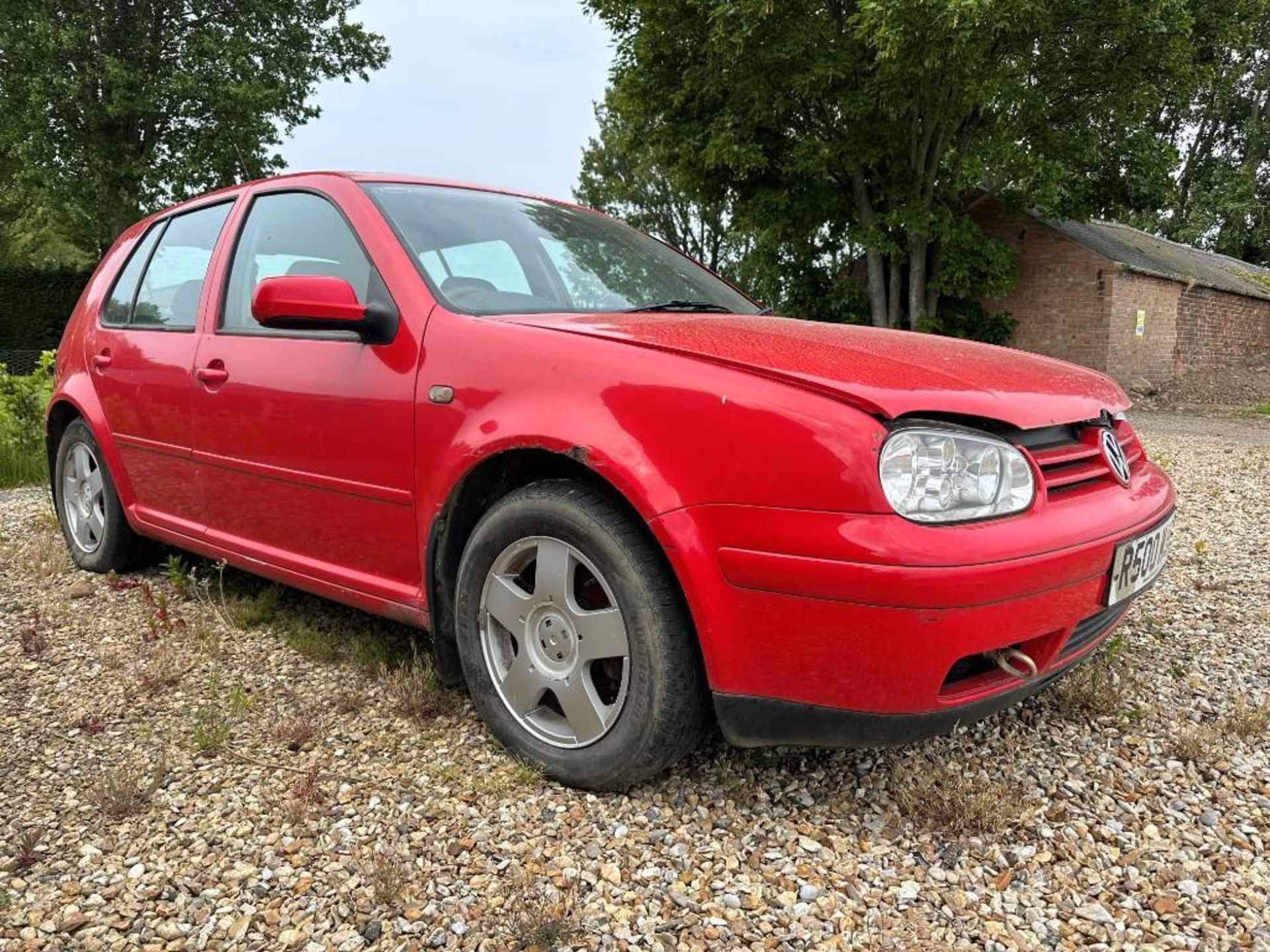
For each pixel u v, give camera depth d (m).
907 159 15.80
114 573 3.91
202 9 24.55
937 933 1.70
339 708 2.60
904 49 12.48
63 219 26.00
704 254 33.81
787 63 14.05
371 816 2.07
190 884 1.83
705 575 1.87
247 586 3.72
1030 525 1.86
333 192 2.86
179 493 3.34
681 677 1.97
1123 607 2.27
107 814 2.07
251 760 2.33
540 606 2.18
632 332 2.18
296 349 2.75
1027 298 18.97
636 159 33.78
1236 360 23.03
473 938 1.67
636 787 2.18
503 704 2.31
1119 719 2.57
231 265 3.18
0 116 23.50
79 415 4.01
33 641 3.10
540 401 2.12
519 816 2.07
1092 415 2.17
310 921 1.72
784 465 1.79
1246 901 1.80
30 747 2.41
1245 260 40.53
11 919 1.71
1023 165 15.09
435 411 2.33
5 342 24.39
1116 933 1.71
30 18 22.70
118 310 3.79
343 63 27.56
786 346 2.09
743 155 14.86
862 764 2.29
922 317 16.73
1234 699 2.74
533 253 2.88
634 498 1.94
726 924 1.72
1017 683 1.97
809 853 1.94
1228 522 5.34
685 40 14.80
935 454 1.78
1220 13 15.00
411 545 2.47
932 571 1.69
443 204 2.89
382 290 2.55
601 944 1.66
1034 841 2.00
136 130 24.41
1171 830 2.05
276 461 2.83
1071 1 13.63
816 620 1.78
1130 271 17.97
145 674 2.86
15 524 5.00
